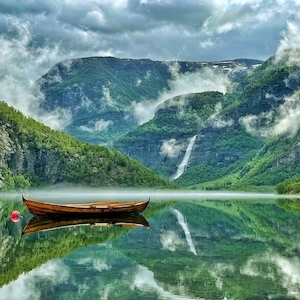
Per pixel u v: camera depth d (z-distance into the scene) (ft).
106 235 272.51
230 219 381.40
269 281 163.53
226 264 190.60
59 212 359.46
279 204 630.74
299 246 236.84
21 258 202.49
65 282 160.97
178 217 396.98
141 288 154.10
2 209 486.79
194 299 143.23
